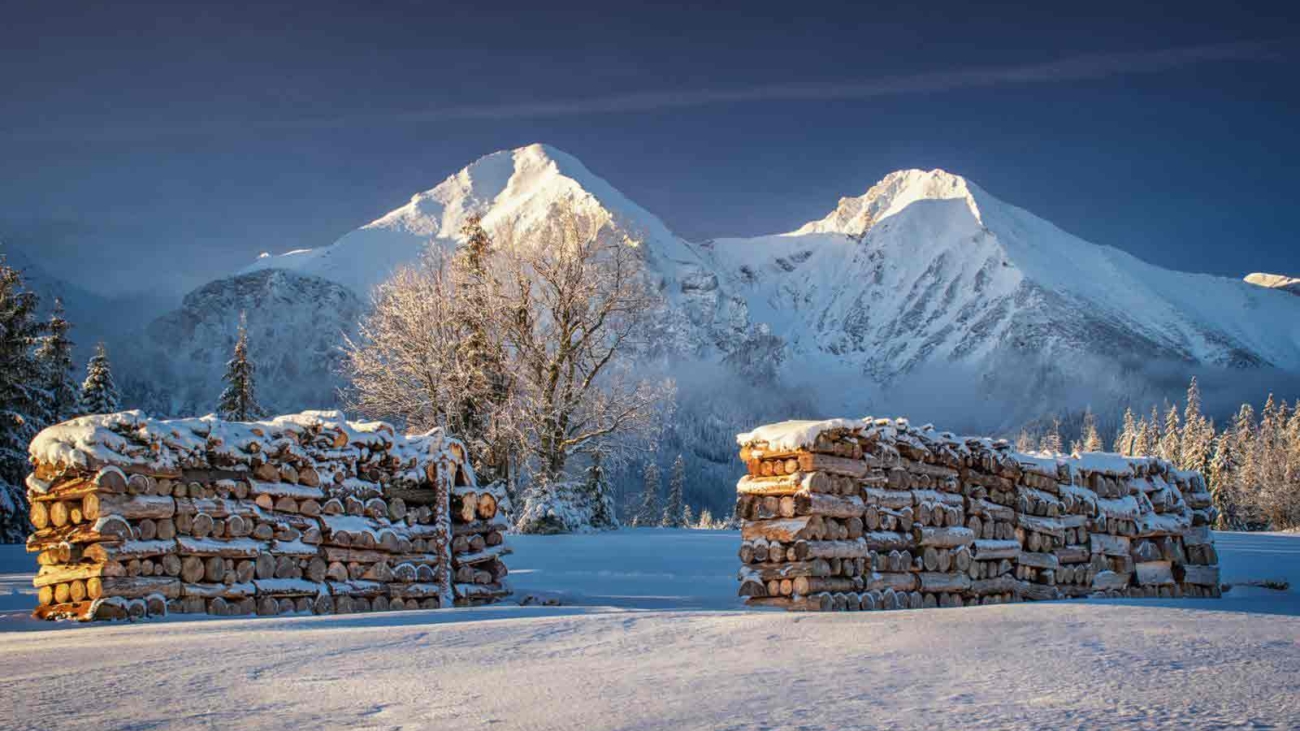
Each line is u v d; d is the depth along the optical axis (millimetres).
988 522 14508
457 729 4496
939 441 14312
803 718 4512
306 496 12711
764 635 7473
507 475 37375
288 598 12242
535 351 37812
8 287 42500
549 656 6699
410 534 13625
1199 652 6273
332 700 5211
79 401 51125
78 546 11125
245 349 59438
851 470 12984
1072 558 15336
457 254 39312
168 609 11336
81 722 4707
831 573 12555
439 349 37531
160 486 11578
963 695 4957
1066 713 4492
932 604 13656
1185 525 16484
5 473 41031
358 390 38844
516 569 18891
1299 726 4207
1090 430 149875
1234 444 94438
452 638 7578
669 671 5965
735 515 13258
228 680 5836
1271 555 24344
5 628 10492
